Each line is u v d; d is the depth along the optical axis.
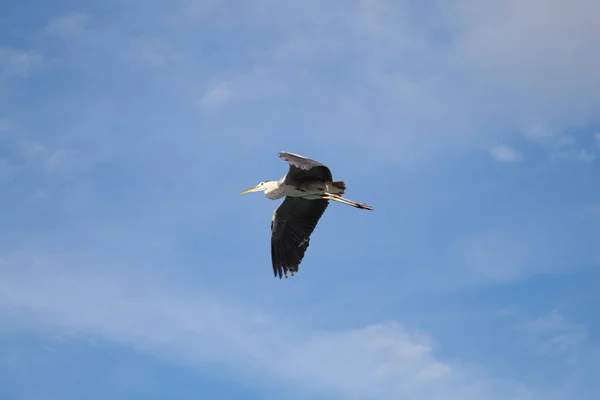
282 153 16.03
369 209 19.09
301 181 18.91
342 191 19.03
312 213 19.95
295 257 20.00
